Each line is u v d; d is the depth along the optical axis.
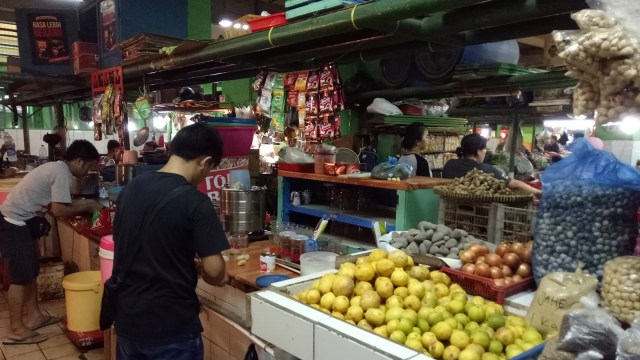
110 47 4.54
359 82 4.28
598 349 1.16
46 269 4.75
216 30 7.86
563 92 4.03
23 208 3.73
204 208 1.90
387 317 1.63
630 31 1.07
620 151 6.84
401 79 3.80
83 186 4.86
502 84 3.35
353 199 3.17
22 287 3.83
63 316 4.30
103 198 5.02
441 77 3.41
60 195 3.76
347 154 3.29
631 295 1.34
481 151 3.54
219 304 2.78
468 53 3.27
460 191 2.40
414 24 2.03
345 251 2.67
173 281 1.88
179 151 2.02
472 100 4.77
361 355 1.37
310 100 2.98
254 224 3.26
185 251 1.91
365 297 1.72
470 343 1.49
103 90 4.68
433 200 2.70
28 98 7.44
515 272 1.92
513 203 2.34
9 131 12.80
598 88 1.20
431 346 1.50
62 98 7.05
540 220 1.81
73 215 4.30
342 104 2.86
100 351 3.71
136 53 3.92
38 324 4.08
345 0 2.10
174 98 6.30
